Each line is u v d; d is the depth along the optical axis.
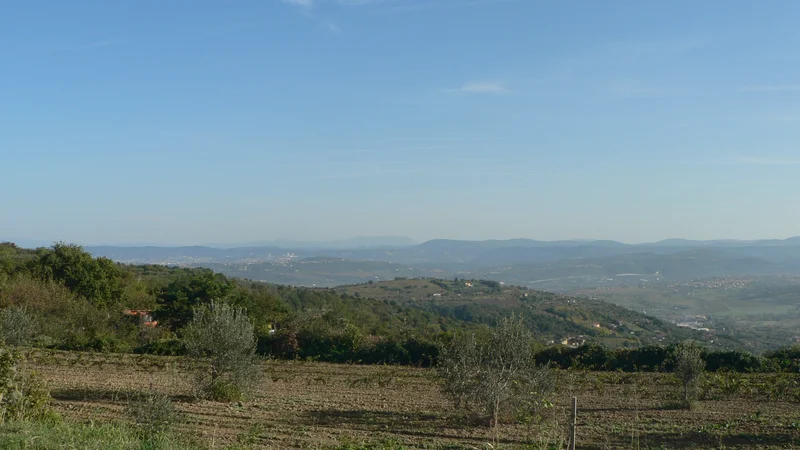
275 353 33.84
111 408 17.62
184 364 27.83
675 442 14.23
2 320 25.94
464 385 16.31
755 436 14.62
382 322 49.12
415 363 31.02
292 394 21.42
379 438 14.58
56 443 9.77
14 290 42.53
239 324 20.27
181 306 43.94
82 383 22.59
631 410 18.30
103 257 54.25
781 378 23.03
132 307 51.84
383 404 19.41
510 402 16.22
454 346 17.86
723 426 15.76
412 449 13.41
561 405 19.12
